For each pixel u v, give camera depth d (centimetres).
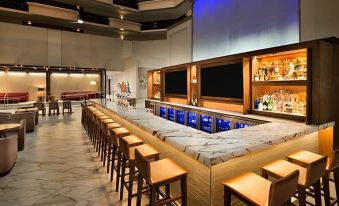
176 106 534
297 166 196
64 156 425
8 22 1248
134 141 291
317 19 347
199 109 449
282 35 397
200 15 653
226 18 539
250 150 175
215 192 179
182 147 181
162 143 271
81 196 267
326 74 270
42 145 505
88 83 1571
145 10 1297
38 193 274
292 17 379
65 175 331
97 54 1399
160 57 1420
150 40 1484
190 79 516
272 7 414
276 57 333
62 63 1299
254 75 354
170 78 616
